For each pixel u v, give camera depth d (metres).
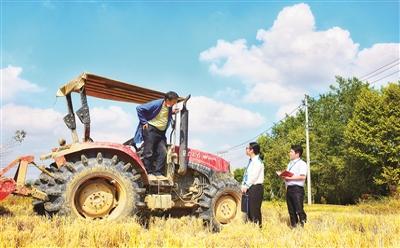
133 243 5.20
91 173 7.07
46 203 6.80
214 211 8.52
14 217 6.84
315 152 50.75
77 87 7.70
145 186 7.97
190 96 8.44
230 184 8.74
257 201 7.58
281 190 44.56
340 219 9.52
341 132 51.00
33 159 7.02
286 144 48.72
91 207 7.14
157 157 8.20
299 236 5.88
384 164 40.59
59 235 5.45
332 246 5.33
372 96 41.78
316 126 54.41
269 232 6.42
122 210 7.22
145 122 8.09
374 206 20.42
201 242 5.38
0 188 6.61
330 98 56.78
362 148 42.12
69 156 7.28
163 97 8.80
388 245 5.52
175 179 8.70
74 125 7.86
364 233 6.38
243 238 5.86
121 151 7.47
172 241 5.34
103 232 5.59
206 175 8.91
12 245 4.91
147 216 7.96
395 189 30.52
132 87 8.34
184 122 8.45
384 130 40.06
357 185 44.44
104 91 8.59
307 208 23.92
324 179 49.88
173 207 8.70
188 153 8.89
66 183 6.87
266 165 47.34
